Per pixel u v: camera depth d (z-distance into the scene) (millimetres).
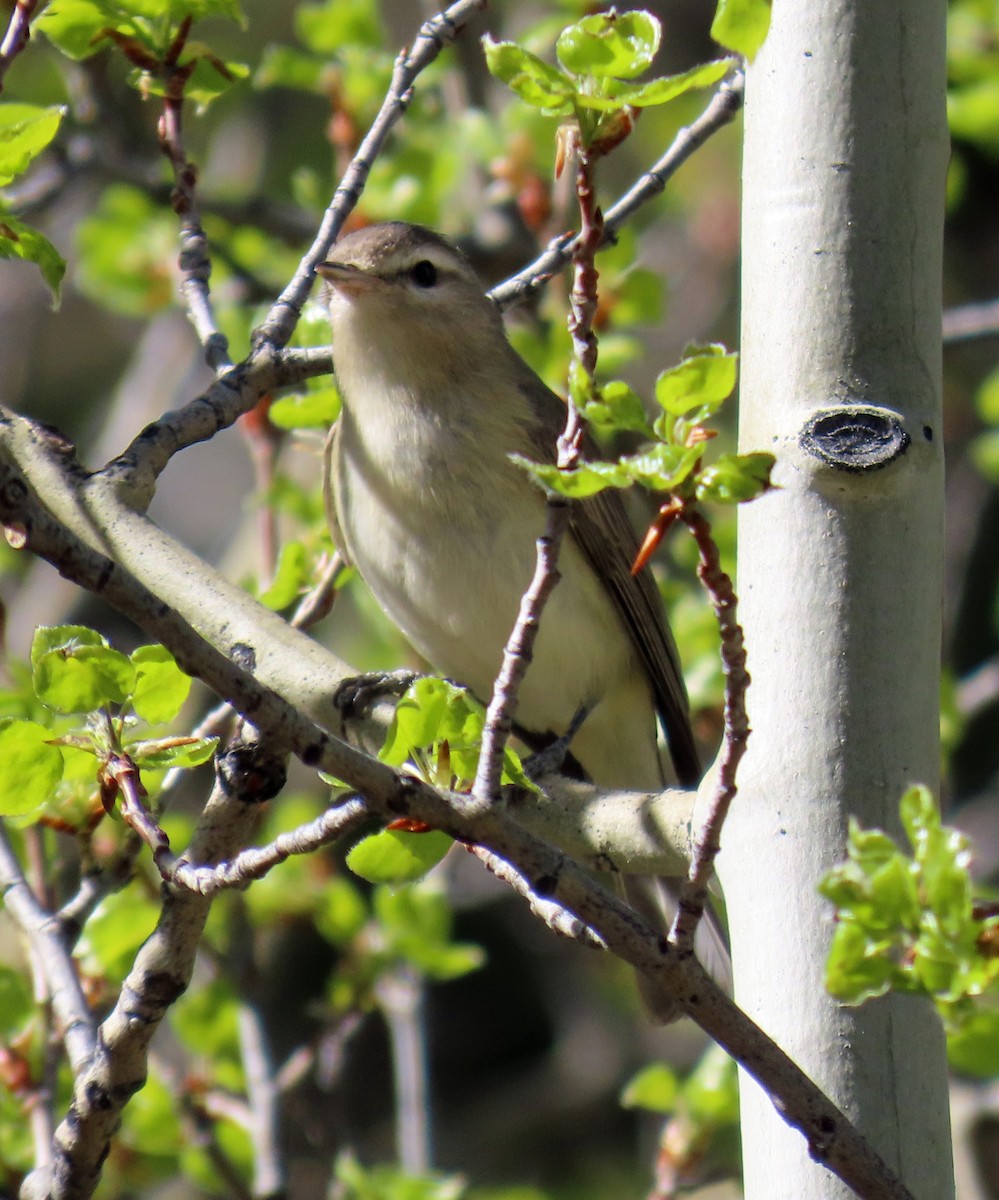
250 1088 9750
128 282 12938
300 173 13133
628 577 9648
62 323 19000
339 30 12070
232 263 12859
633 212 8047
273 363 7301
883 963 4203
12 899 7117
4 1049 8422
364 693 7082
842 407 5887
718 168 17219
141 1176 10039
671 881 9648
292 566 8945
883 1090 5527
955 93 13305
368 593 12109
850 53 6086
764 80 6230
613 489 9609
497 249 13727
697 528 4285
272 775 5922
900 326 5980
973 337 12586
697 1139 10078
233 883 5285
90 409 18859
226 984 10305
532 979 18312
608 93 4809
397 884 5633
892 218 6020
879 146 6039
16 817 6734
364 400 9133
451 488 9047
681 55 18406
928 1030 5602
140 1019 5988
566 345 10914
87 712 5602
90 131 13086
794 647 5828
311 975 16344
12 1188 8172
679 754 10109
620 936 4758
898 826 5684
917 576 5844
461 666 9562
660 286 11133
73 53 7488
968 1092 11055
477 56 13547
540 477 4297
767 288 6094
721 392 4258
